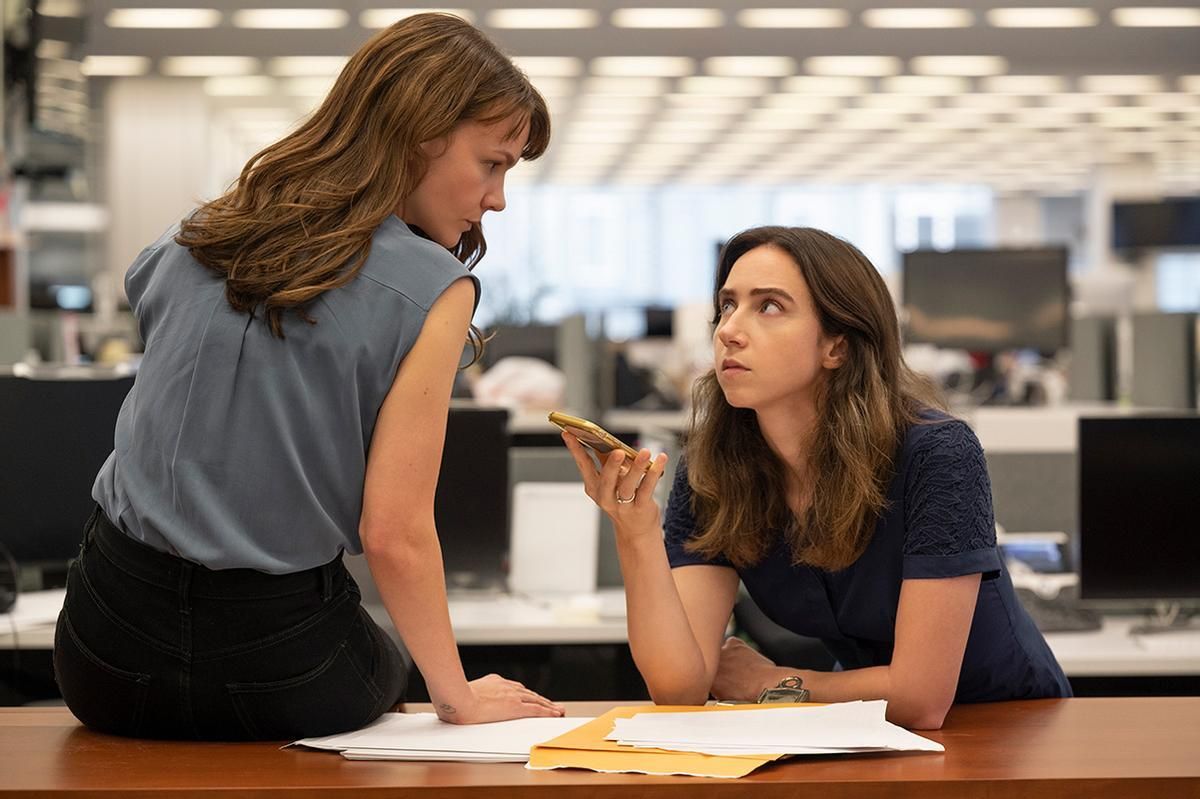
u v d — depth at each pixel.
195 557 1.23
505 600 3.03
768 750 1.20
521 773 1.16
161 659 1.26
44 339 5.03
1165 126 14.63
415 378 1.26
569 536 3.14
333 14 9.83
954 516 1.44
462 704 1.35
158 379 1.26
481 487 3.10
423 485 1.27
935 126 14.60
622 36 10.47
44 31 5.56
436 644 1.32
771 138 15.40
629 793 1.12
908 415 1.51
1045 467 3.22
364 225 1.27
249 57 11.04
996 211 20.66
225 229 1.28
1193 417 2.78
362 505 1.28
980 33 10.53
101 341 6.29
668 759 1.19
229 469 1.23
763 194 20.53
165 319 1.29
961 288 5.99
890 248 20.59
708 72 11.59
